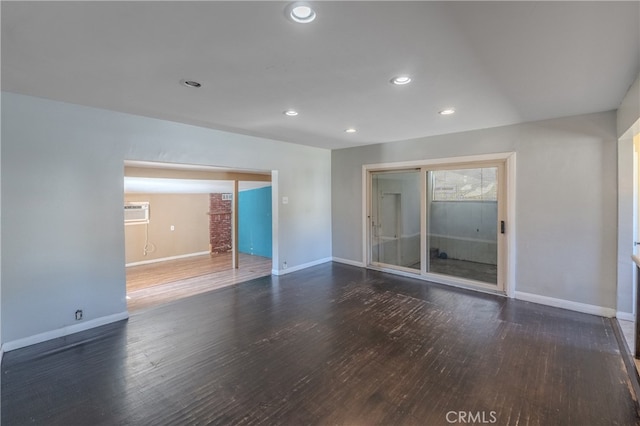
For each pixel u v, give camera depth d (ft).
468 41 6.28
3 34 5.88
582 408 6.81
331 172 21.07
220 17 5.37
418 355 9.10
